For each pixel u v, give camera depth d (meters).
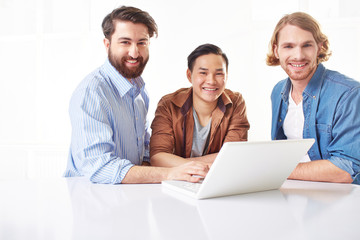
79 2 2.54
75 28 2.56
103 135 1.19
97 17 2.51
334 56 2.10
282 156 0.85
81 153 1.19
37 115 2.62
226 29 2.23
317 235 0.53
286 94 1.60
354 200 0.80
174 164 1.52
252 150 0.78
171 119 1.72
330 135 1.41
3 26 2.72
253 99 2.21
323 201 0.79
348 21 2.07
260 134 2.21
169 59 2.30
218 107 1.73
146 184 1.03
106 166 1.08
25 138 2.65
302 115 1.56
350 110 1.33
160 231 0.55
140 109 1.57
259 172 0.84
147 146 1.74
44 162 2.61
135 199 0.80
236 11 2.22
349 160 1.26
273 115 1.69
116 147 1.38
